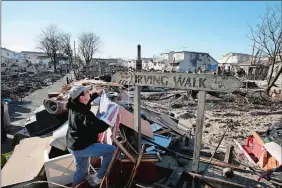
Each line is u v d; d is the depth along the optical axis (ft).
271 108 42.98
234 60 209.56
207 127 30.35
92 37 211.00
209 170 15.46
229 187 13.23
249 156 15.90
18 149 15.78
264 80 90.38
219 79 12.17
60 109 18.97
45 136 18.99
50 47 207.21
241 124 31.71
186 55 192.44
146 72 14.55
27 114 37.40
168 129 21.85
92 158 14.30
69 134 11.30
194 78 12.90
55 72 183.93
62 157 12.86
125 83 15.80
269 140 14.46
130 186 12.71
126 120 16.44
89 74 102.32
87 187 12.24
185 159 16.71
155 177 13.62
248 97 50.42
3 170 13.79
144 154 13.93
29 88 70.38
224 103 47.14
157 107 43.70
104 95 13.19
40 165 13.43
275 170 13.16
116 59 266.36
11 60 217.36
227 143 23.63
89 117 10.91
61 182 12.78
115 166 12.82
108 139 14.40
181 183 13.93
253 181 14.29
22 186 11.62
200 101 13.08
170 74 13.64
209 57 200.64
